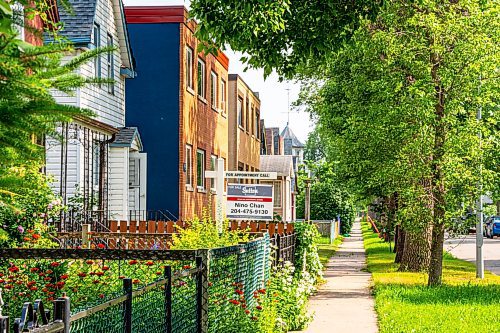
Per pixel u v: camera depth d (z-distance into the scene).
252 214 18.16
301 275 18.98
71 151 19.61
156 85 26.20
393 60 19.19
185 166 26.47
